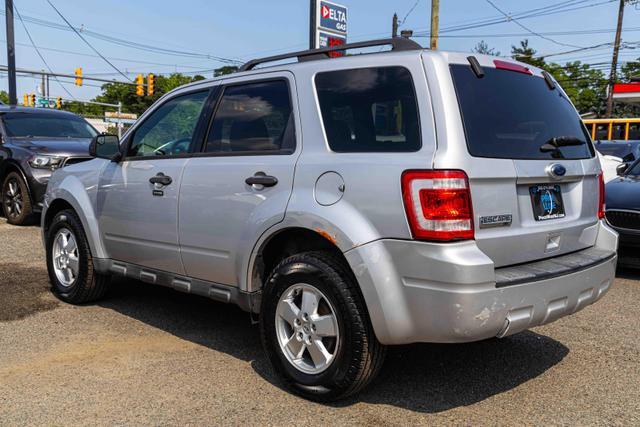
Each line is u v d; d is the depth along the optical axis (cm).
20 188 1006
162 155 467
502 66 365
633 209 665
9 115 1116
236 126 421
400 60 345
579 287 356
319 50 400
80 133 1169
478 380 394
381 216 326
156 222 459
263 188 383
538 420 339
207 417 338
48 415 339
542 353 445
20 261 729
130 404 353
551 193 371
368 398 365
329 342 353
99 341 460
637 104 3531
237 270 400
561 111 397
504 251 333
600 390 381
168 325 502
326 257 352
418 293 315
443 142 317
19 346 447
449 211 308
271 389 377
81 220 530
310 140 372
